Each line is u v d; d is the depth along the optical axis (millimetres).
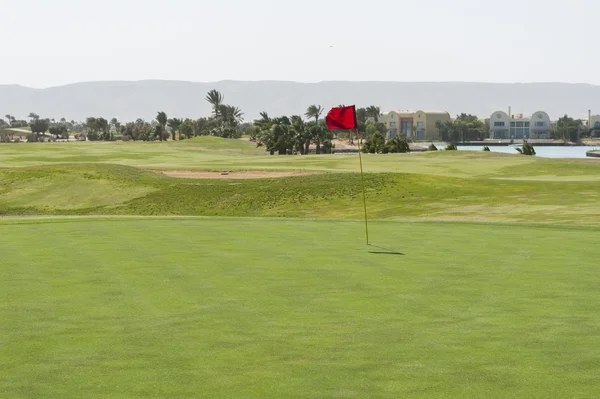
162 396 7430
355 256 16281
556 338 9547
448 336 9703
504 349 9062
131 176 53219
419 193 42719
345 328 10164
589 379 7887
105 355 8883
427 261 15625
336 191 44750
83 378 8008
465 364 8461
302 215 39812
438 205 38625
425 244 18141
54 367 8414
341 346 9258
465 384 7754
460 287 12898
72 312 11141
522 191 41094
